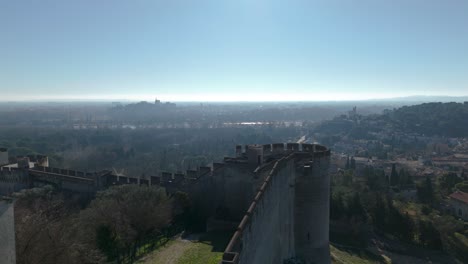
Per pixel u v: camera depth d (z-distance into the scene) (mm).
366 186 90062
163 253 29906
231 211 38531
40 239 25172
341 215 72812
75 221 33250
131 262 28828
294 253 32656
